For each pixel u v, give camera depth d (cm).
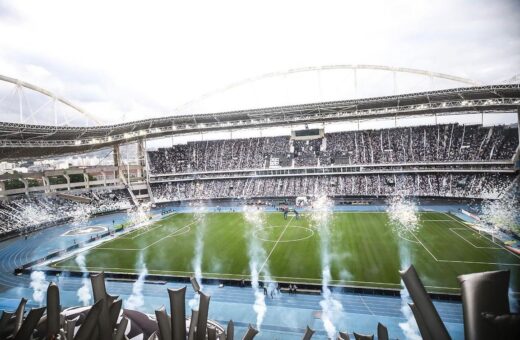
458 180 8088
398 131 9469
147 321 1100
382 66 9381
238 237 5659
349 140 9794
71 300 3494
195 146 11044
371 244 4906
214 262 4469
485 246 4603
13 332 582
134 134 9131
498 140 8100
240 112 8619
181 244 5400
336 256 4469
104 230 6650
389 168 8788
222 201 9494
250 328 662
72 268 4441
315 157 9600
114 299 555
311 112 8956
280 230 6003
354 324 2864
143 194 10106
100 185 9488
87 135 7869
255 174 9806
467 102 7612
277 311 3136
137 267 4388
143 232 6359
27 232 6644
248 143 10712
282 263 4309
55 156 8762
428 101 7838
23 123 5844
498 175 7756
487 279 318
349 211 7331
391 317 2948
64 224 7319
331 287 3538
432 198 7994
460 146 8394
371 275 3794
